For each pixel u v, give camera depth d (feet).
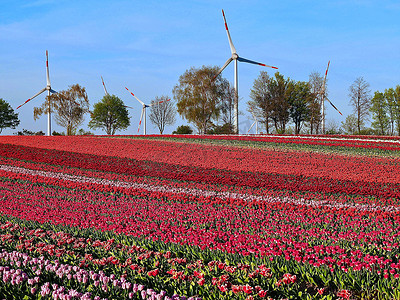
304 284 25.62
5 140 132.36
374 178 77.00
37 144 120.98
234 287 22.26
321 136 159.02
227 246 30.99
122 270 27.17
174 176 77.92
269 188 69.00
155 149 111.14
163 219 44.39
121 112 276.21
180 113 236.43
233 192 65.51
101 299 22.20
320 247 29.94
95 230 38.63
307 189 66.85
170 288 24.21
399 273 26.37
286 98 241.96
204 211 48.26
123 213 47.73
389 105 226.99
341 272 25.94
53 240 35.60
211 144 122.11
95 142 124.88
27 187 65.92
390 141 128.47
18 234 38.01
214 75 233.96
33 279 24.06
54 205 52.60
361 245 31.58
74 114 233.35
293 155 101.76
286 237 35.60
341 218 43.91
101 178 76.95
